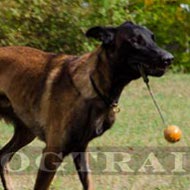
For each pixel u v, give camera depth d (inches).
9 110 382.3
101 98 339.6
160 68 333.7
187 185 430.3
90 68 341.7
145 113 722.8
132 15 1016.9
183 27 1355.8
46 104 353.1
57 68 358.0
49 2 784.9
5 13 725.9
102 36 341.7
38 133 366.3
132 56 337.1
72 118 340.2
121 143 549.6
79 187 417.4
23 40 772.0
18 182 425.7
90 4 836.0
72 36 828.6
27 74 367.2
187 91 956.6
